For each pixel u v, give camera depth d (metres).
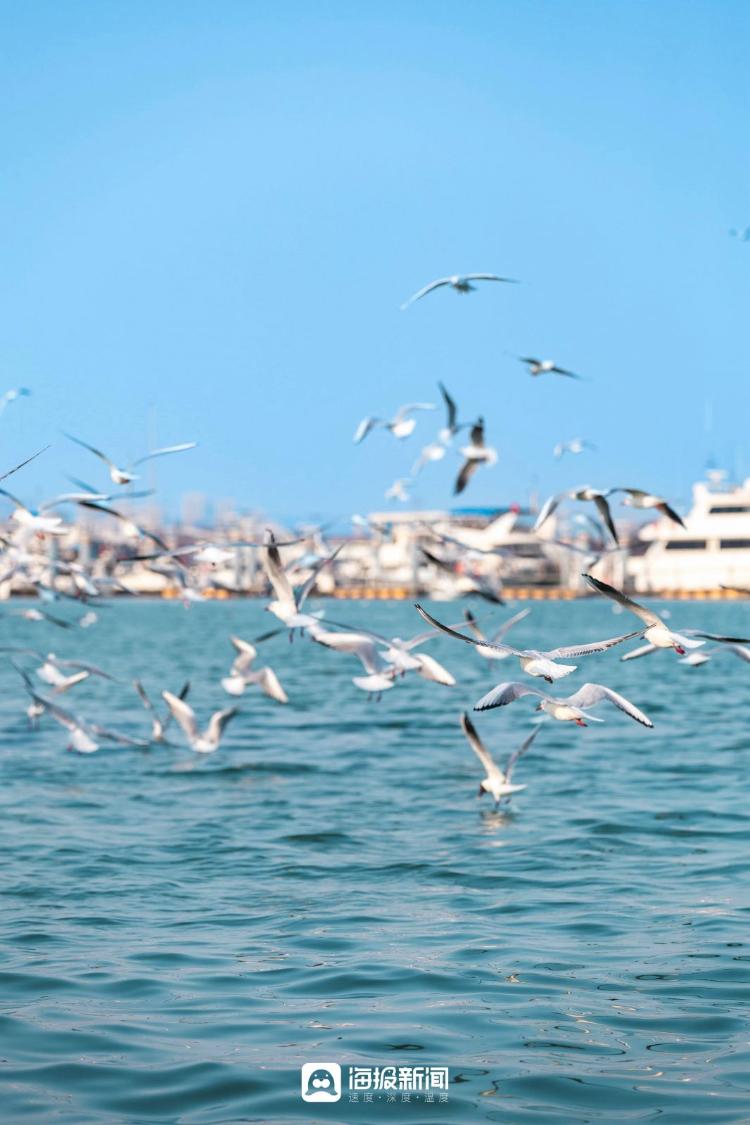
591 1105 12.62
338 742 42.44
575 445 29.80
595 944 18.16
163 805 30.08
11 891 21.41
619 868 23.06
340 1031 14.60
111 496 26.39
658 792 31.52
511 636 131.12
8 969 16.88
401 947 18.02
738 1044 14.20
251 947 18.03
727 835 25.92
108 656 98.50
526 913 19.94
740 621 179.25
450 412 28.59
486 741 42.53
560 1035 14.49
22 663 90.88
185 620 195.25
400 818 28.27
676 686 69.69
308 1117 12.38
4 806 29.77
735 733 44.69
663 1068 13.53
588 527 26.23
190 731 32.03
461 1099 12.74
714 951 17.73
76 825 27.47
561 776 34.34
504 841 25.56
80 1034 14.46
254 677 28.08
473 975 16.69
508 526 29.59
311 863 23.66
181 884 22.02
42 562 30.17
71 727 29.22
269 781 33.84
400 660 22.03
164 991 16.03
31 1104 12.61
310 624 21.70
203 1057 13.80
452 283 25.09
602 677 77.12
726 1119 12.25
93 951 17.78
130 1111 12.48
